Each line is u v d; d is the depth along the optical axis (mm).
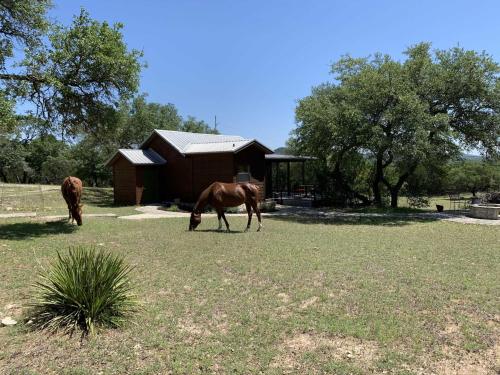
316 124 20609
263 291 6762
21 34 13398
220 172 22562
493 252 10203
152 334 5000
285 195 29922
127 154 24656
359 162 27172
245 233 13164
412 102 17703
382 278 7562
